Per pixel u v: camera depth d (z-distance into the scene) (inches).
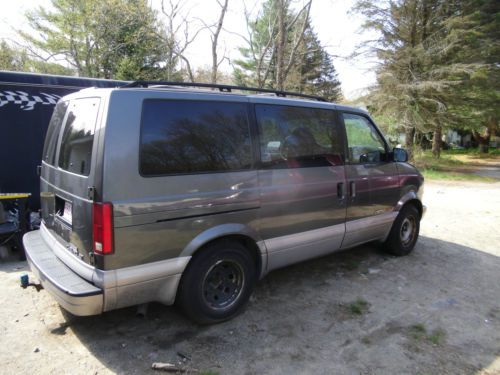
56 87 249.6
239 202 132.0
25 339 123.7
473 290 172.1
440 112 716.0
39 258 129.0
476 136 1189.1
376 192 185.2
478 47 711.1
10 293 154.3
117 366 111.8
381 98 732.0
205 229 124.4
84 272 111.1
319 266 193.8
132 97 113.2
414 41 765.3
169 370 110.0
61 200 130.4
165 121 118.0
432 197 426.0
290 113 152.8
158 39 677.9
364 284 173.6
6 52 884.6
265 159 140.7
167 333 129.5
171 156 117.5
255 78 813.2
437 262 206.1
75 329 130.4
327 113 168.2
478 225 294.4
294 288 167.3
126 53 853.8
